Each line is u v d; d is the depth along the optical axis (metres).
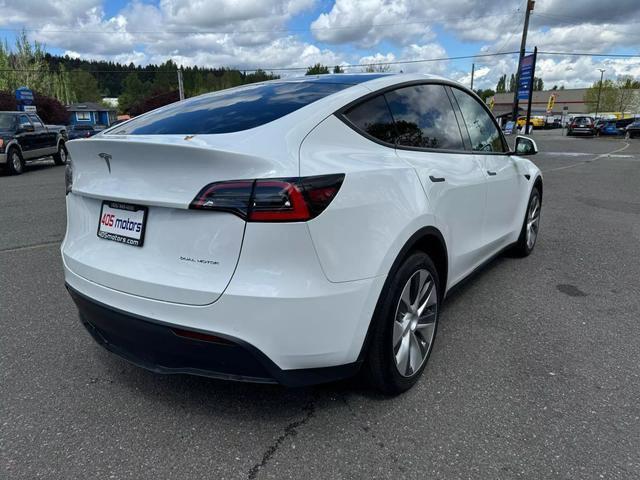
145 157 2.14
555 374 2.82
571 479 2.02
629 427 2.34
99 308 2.36
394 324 2.43
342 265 2.12
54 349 3.18
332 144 2.32
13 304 3.93
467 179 3.21
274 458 2.17
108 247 2.38
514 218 4.48
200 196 2.01
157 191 2.14
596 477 2.03
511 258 5.15
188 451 2.22
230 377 2.16
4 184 11.89
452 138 3.32
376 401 2.57
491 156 3.83
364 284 2.21
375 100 2.70
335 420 2.42
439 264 2.96
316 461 2.15
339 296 2.12
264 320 2.00
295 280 2.01
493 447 2.21
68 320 3.63
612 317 3.61
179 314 2.09
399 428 2.36
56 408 2.54
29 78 48.47
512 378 2.78
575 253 5.33
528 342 3.22
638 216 7.54
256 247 1.97
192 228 2.07
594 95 86.12
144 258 2.21
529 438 2.27
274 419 2.44
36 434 2.34
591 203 8.77
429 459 2.15
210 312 2.03
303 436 2.31
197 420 2.44
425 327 2.76
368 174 2.28
